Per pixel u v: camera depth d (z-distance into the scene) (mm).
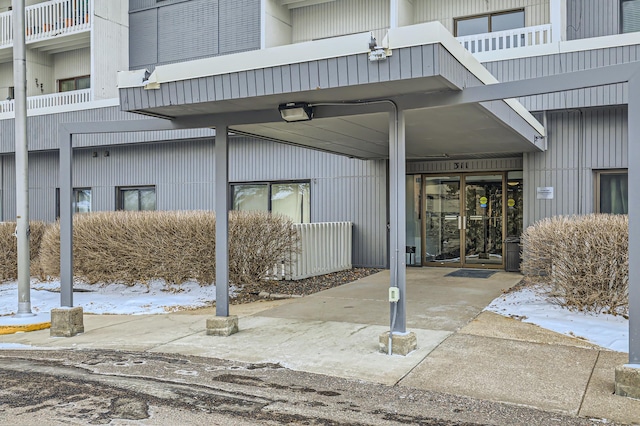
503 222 12984
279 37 15773
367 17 15297
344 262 13531
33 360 6348
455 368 5723
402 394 5000
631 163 5016
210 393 5035
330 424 4273
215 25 17000
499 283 10984
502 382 5281
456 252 13586
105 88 17531
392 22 13680
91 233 11203
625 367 4910
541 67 11047
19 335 7879
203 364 6047
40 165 18469
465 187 13461
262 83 6102
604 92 10656
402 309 6383
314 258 12344
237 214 10805
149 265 10875
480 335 7000
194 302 9953
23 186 9148
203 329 7812
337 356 6246
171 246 10734
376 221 13750
